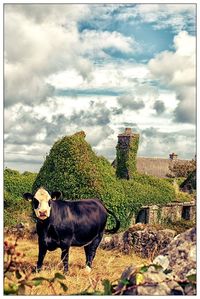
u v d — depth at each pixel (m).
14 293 5.89
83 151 15.18
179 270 6.79
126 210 16.09
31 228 14.06
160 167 32.97
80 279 8.58
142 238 13.27
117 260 12.01
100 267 10.84
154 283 5.91
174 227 17.06
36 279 5.99
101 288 7.60
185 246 7.10
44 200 10.09
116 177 16.97
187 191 21.33
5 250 6.60
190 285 6.03
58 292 7.36
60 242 10.32
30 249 12.26
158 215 17.17
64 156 15.09
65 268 10.14
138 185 16.83
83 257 12.52
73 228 10.49
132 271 6.11
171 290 5.91
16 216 15.25
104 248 13.77
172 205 17.58
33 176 17.25
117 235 13.80
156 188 17.48
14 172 16.73
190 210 18.05
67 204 10.64
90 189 15.05
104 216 11.42
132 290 5.89
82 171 15.01
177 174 25.02
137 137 17.75
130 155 17.59
